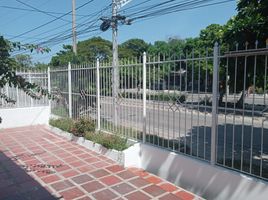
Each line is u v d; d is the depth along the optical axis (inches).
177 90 197.8
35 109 409.7
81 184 190.7
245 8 210.2
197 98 185.6
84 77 321.7
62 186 187.6
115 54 385.1
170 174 197.8
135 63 233.0
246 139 316.8
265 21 190.5
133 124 246.2
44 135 337.7
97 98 295.4
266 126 345.7
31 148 280.4
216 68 167.8
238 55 156.6
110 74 275.0
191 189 181.8
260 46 193.5
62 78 371.2
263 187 142.9
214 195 167.0
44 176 205.3
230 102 174.4
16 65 107.4
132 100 243.4
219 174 163.8
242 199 152.5
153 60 214.7
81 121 303.7
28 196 173.5
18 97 400.5
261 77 173.8
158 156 208.5
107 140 249.6
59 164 231.3
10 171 215.8
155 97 217.5
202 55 183.3
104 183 192.2
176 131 293.6
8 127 389.1
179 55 192.4
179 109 198.7
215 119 169.0
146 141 232.4
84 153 261.0
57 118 381.4
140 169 224.4
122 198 170.2
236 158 233.6
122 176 205.0
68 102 361.7
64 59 558.6
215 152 169.8
